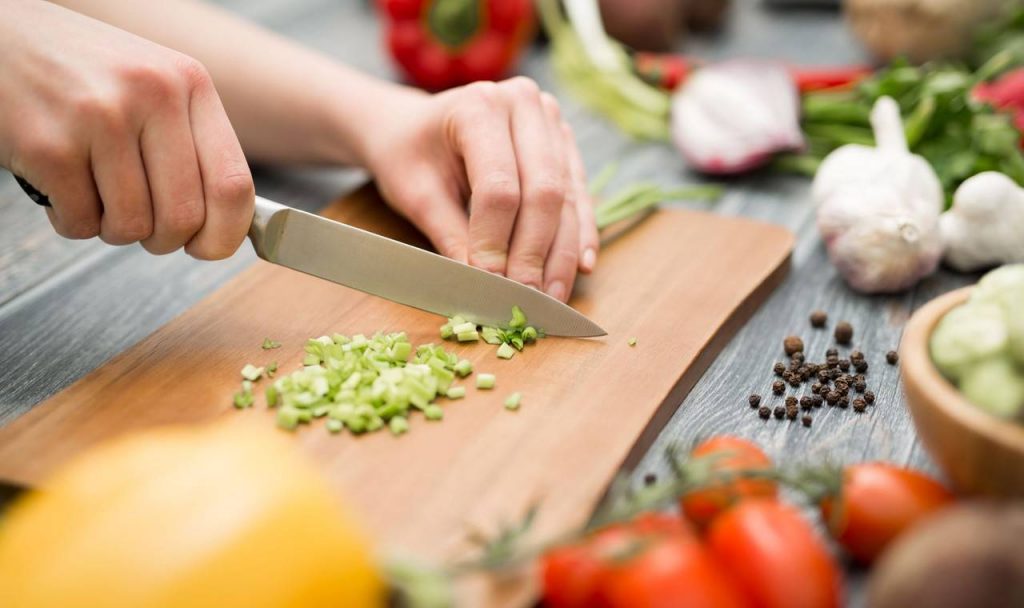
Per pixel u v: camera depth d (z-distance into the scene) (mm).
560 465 460
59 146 475
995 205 578
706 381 526
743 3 991
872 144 692
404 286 535
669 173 718
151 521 347
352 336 535
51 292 585
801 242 637
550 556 396
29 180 490
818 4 966
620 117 772
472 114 564
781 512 391
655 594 372
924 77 675
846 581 417
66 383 522
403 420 479
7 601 344
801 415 500
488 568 380
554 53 876
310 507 358
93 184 492
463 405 491
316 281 570
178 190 493
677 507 449
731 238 611
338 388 495
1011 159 623
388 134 603
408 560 387
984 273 601
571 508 443
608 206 631
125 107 477
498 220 539
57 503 357
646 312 551
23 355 540
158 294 585
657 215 637
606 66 775
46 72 478
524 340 532
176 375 507
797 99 710
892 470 419
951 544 349
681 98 737
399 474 457
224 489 353
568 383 504
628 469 471
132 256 617
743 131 698
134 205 491
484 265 542
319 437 474
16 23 488
